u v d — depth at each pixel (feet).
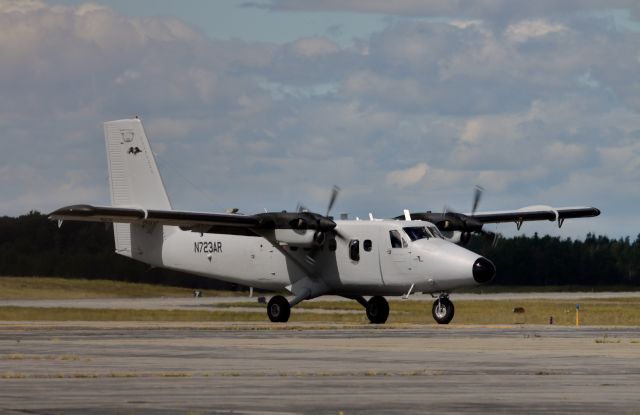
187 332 278.26
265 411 115.75
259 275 371.15
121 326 320.29
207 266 382.83
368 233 343.67
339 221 354.33
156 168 399.65
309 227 342.23
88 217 335.88
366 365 171.01
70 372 157.38
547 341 234.99
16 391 133.39
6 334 268.00
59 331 285.43
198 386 139.74
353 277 347.15
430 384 143.43
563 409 119.24
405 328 304.91
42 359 181.98
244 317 446.19
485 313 503.20
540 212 407.44
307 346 217.56
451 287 329.11
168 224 348.79
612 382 146.51
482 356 190.19
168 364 172.04
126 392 132.77
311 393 132.77
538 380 148.97
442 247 331.16
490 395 131.54
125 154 404.57
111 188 406.82
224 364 172.35
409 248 333.62
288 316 365.40
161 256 393.29
